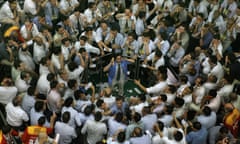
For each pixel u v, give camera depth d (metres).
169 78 10.21
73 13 12.09
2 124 8.98
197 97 9.24
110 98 9.05
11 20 11.73
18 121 8.73
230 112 8.95
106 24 11.22
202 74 10.39
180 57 10.85
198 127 8.28
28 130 8.09
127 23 11.97
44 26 11.70
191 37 11.73
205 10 12.77
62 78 9.49
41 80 9.40
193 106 9.16
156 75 10.02
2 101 9.26
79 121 8.43
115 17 12.56
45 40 10.98
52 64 10.05
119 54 10.88
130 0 13.66
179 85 9.97
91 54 10.82
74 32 11.67
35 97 8.91
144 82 11.25
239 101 9.30
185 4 13.52
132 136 8.01
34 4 12.23
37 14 12.13
